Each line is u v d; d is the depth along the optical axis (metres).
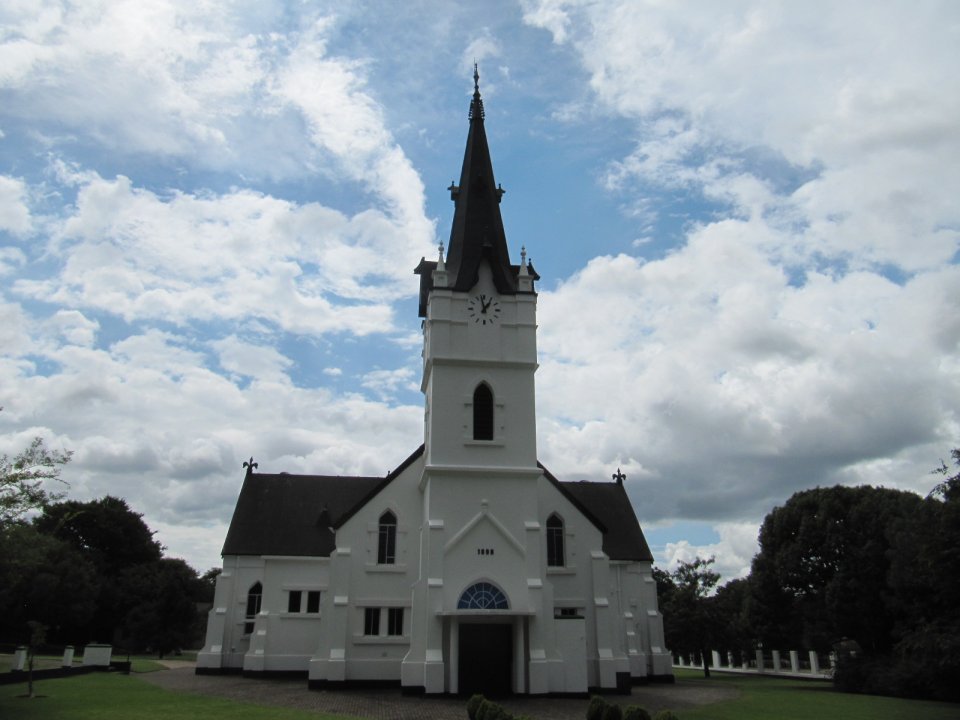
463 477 41.34
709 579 63.34
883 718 31.69
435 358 43.09
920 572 42.34
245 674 48.28
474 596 38.88
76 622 76.81
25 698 33.34
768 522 65.75
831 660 59.88
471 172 49.44
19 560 33.66
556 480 46.22
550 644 38.81
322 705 33.22
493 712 22.39
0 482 31.75
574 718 30.39
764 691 45.91
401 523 43.97
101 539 91.50
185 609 76.00
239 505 55.78
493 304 44.84
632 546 53.91
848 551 56.03
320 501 57.47
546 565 43.28
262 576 52.25
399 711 31.56
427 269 49.59
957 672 39.91
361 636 41.38
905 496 56.69
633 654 50.22
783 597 62.09
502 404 43.25
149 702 32.53
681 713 32.56
